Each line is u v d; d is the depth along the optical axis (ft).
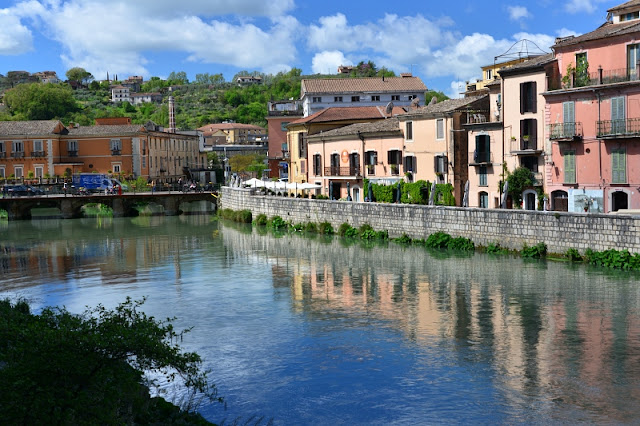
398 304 111.96
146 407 56.80
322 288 127.75
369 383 75.87
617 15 173.78
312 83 401.90
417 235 178.81
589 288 116.57
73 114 640.99
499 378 75.82
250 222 259.80
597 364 79.25
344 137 257.75
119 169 378.32
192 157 483.92
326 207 213.66
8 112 625.82
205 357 86.79
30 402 43.21
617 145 158.71
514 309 105.40
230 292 127.13
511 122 186.39
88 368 46.68
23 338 48.16
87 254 184.34
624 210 144.56
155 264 164.25
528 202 183.32
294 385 76.13
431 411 67.67
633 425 62.80
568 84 169.48
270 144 384.88
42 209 355.36
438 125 213.46
